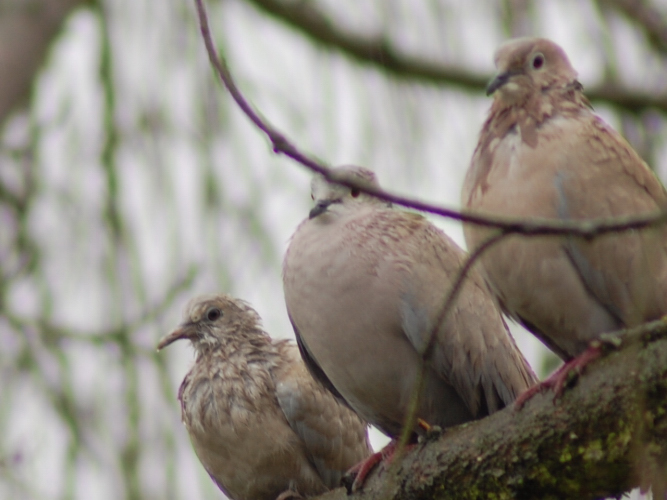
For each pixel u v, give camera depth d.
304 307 11.06
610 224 6.97
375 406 11.38
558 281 9.96
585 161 9.89
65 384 12.45
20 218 13.44
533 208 9.83
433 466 9.02
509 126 10.37
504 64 10.66
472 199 10.21
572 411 8.37
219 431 12.50
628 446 8.13
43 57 14.12
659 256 9.77
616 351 8.39
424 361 7.95
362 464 10.12
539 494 8.62
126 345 12.50
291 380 12.50
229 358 12.81
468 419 11.38
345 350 10.98
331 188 11.50
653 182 10.27
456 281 7.54
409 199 7.03
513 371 11.09
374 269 10.83
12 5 14.11
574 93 10.66
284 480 12.59
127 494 11.73
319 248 11.02
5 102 13.70
